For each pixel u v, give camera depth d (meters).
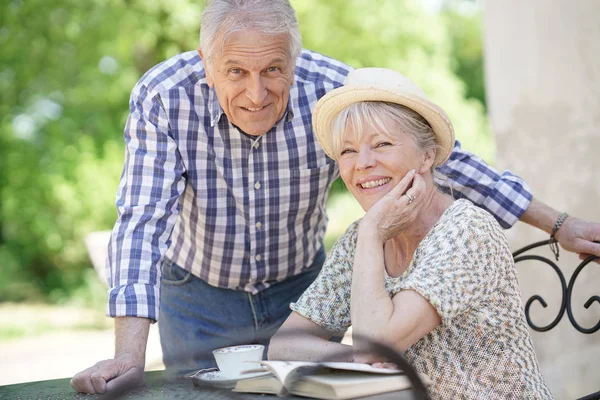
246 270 2.58
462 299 1.72
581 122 2.96
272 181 2.49
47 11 9.59
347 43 9.52
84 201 10.05
